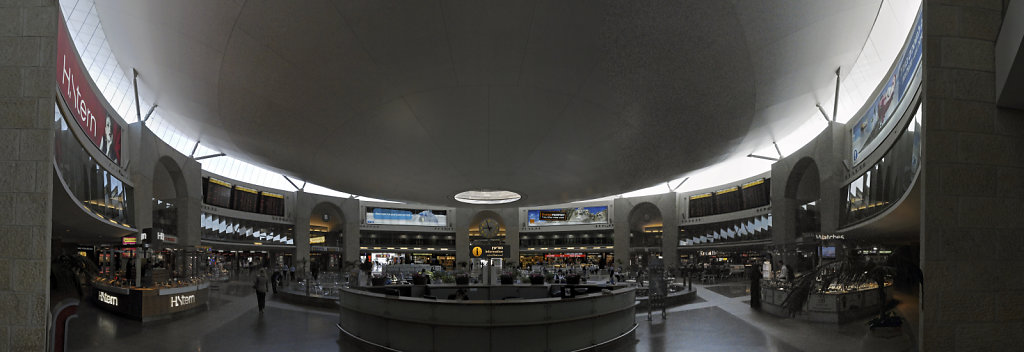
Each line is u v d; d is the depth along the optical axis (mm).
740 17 13953
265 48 15078
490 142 20688
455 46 14164
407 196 33750
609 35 13828
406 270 44094
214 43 15539
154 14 15328
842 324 16000
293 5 13273
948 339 5621
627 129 19625
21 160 5891
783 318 17672
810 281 14109
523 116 18109
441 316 11422
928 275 5641
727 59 15555
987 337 5656
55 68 5996
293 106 18328
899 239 34250
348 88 16625
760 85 17844
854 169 28094
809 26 15484
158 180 40781
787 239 37281
